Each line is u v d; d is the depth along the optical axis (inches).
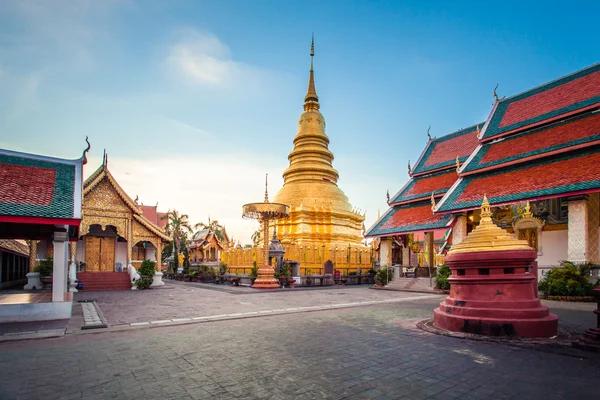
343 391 247.8
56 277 572.4
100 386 258.4
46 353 349.1
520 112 1152.8
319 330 461.1
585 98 992.9
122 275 1240.8
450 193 1143.6
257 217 1337.4
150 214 1975.9
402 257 1540.4
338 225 1814.7
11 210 538.6
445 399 233.8
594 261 869.2
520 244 431.2
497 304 416.5
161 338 415.2
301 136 2018.9
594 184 805.9
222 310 654.5
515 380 268.1
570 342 376.5
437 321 470.9
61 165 680.4
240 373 286.0
